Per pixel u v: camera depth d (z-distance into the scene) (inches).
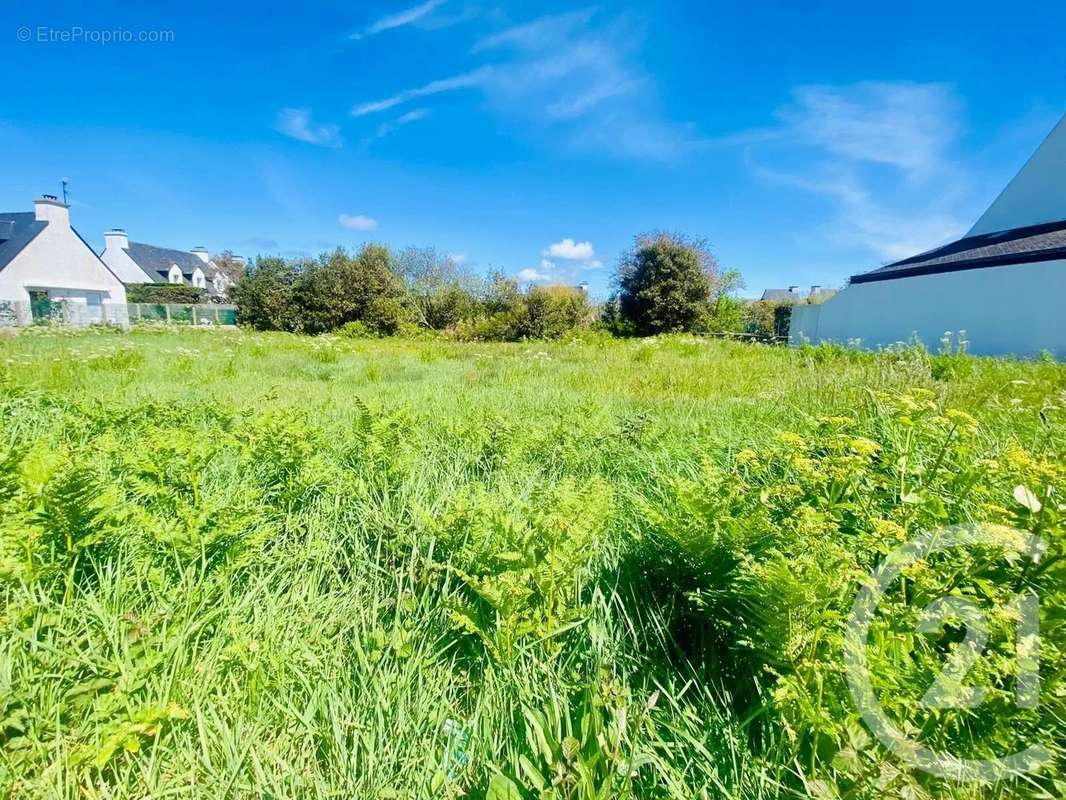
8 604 57.2
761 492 71.0
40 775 42.9
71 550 67.8
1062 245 458.3
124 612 60.5
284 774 45.8
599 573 73.7
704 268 933.2
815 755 42.9
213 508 76.4
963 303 540.1
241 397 202.2
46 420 143.5
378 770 46.2
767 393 186.2
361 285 928.3
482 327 830.5
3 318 863.1
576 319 848.9
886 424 106.5
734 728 49.9
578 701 54.6
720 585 63.0
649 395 222.1
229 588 67.7
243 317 960.3
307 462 100.2
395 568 79.1
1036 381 183.6
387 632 65.9
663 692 53.6
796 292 1894.7
